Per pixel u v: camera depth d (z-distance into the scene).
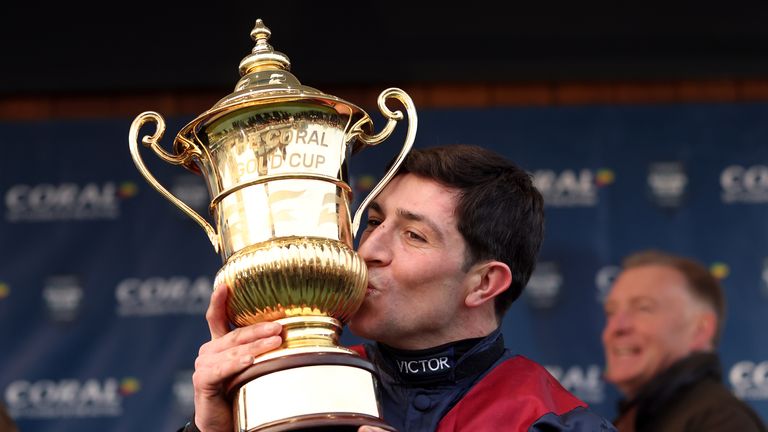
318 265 3.63
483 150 4.21
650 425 6.95
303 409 3.55
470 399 4.00
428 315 4.02
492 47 7.80
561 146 7.70
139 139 7.73
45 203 7.59
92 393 7.36
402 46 7.79
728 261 7.52
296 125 3.78
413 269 4.00
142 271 7.50
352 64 7.76
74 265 7.51
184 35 7.82
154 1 7.86
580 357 7.35
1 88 7.80
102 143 7.69
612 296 7.43
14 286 7.46
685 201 7.61
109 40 7.84
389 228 4.04
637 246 7.55
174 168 7.64
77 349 7.41
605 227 7.57
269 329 3.62
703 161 7.66
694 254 7.53
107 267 7.51
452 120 7.72
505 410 3.93
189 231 7.56
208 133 3.81
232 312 3.72
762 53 7.78
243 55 7.81
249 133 3.76
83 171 7.64
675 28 7.82
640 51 7.80
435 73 7.77
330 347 3.66
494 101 7.86
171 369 7.39
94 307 7.46
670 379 7.10
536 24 7.83
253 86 3.81
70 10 7.85
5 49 7.82
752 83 7.92
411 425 4.00
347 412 3.57
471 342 4.12
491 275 4.11
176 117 7.82
